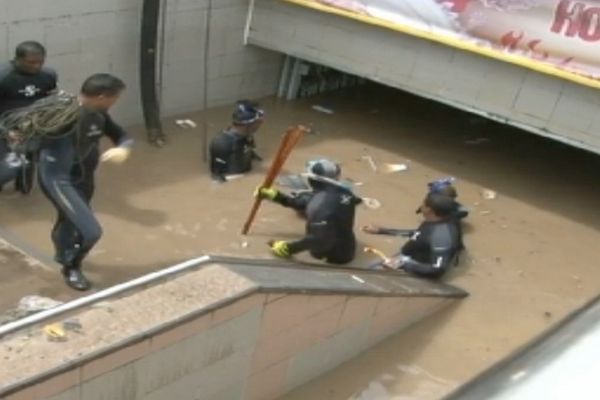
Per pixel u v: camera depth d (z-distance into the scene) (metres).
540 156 15.54
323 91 17.39
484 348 9.41
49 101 8.16
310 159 13.77
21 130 8.07
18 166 10.42
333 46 14.67
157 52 13.75
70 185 8.30
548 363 2.50
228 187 12.20
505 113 13.05
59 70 12.59
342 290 7.78
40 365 5.19
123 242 10.21
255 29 15.38
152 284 6.34
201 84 14.95
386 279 9.30
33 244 9.62
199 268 6.70
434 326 9.70
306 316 7.47
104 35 13.00
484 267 11.20
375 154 14.50
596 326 2.70
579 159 15.66
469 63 13.20
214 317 6.27
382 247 11.19
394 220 12.04
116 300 6.05
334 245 10.25
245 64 15.73
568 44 11.98
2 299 8.26
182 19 14.02
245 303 6.54
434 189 11.00
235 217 11.36
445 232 10.29
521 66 12.59
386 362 8.84
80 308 5.88
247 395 7.30
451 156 14.91
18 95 9.95
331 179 10.30
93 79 7.96
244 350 6.86
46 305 8.20
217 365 6.60
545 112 12.64
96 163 8.53
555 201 13.59
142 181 12.02
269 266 7.47
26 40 11.90
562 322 2.84
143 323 5.83
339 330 8.16
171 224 10.88
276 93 16.73
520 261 11.48
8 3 11.45
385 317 8.95
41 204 10.66
